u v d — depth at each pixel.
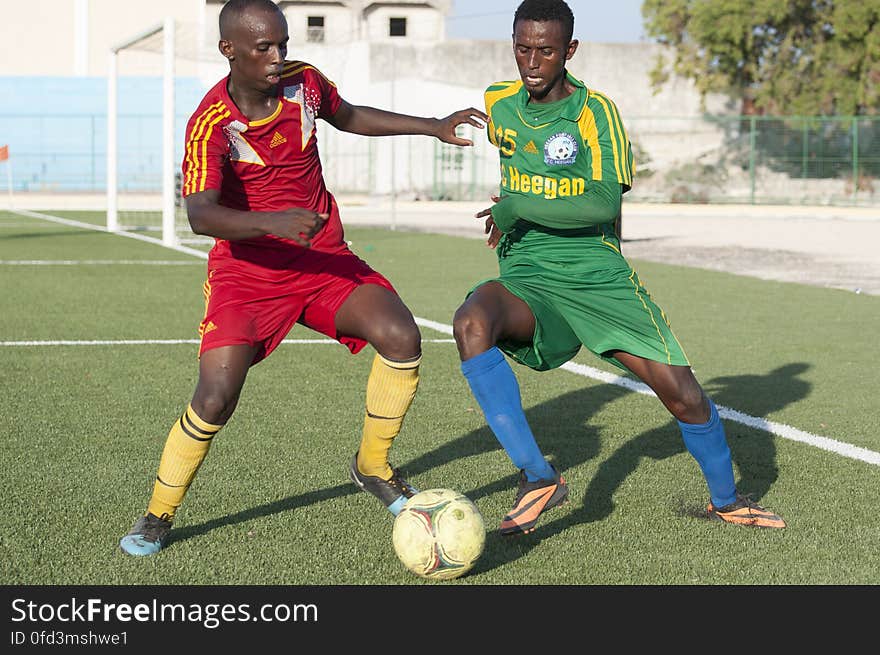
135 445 14.05
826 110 94.69
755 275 39.09
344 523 11.07
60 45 122.56
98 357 20.64
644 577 9.77
